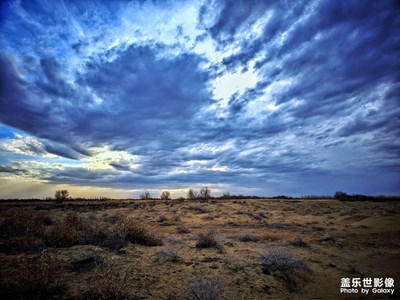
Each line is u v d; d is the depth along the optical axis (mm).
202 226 16938
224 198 52312
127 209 28281
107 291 4512
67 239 7879
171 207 30391
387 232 14055
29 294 4520
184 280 5695
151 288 5156
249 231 14711
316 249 9664
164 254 7270
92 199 52531
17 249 7152
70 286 4953
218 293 4945
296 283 6199
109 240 8156
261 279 6098
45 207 28828
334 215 24234
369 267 7805
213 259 7359
